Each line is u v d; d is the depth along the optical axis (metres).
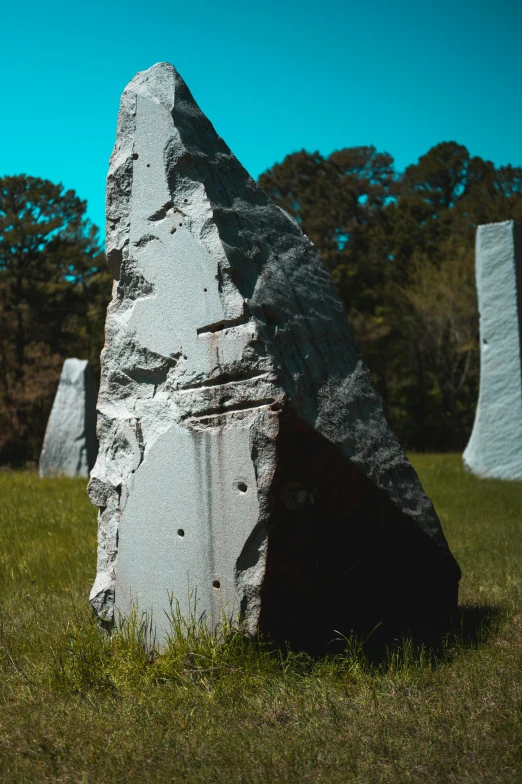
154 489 4.94
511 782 3.39
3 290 34.62
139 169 5.16
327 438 4.64
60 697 4.40
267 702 4.21
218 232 4.80
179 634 4.64
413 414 40.47
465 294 35.12
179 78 5.29
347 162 45.75
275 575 4.55
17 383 33.00
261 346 4.58
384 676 4.54
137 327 5.11
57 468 17.06
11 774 3.55
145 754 3.71
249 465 4.53
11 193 36.00
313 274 5.34
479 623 5.61
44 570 7.26
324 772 3.53
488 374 14.68
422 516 5.27
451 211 40.50
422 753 3.66
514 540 8.35
